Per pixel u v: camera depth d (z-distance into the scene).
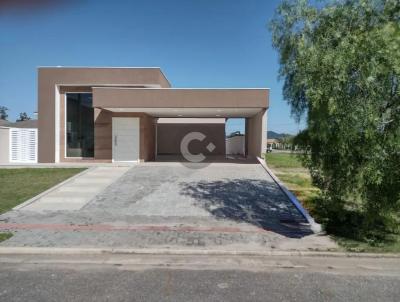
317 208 9.56
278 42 8.53
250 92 15.83
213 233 7.53
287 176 14.20
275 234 7.52
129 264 5.81
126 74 19.39
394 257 6.30
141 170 15.15
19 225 8.01
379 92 6.28
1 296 4.48
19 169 15.33
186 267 5.68
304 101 8.48
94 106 15.99
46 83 19.48
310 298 4.54
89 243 6.76
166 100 15.95
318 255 6.36
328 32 7.16
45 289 4.71
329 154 7.08
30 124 30.38
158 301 4.37
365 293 4.72
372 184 6.69
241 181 12.90
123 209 9.53
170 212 9.27
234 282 5.04
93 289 4.72
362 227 7.54
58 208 9.62
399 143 6.18
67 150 19.84
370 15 7.10
